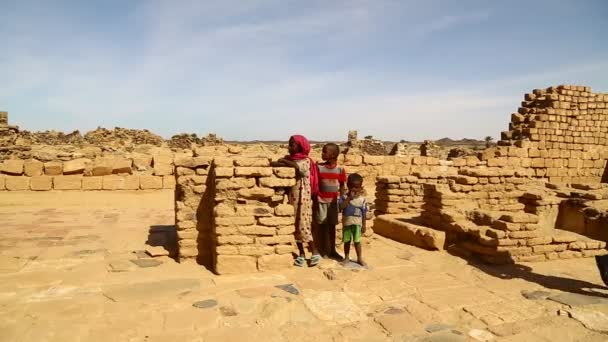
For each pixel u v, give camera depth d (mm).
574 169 18016
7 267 5543
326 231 6496
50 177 13328
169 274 5367
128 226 8695
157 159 15383
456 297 4789
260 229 5531
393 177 9125
